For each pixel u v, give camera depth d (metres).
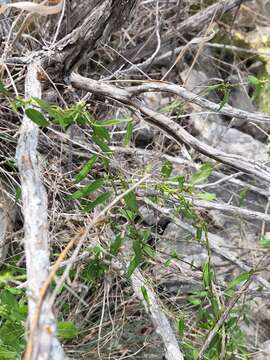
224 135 0.65
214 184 0.52
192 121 0.64
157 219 0.50
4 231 0.47
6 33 0.53
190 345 0.44
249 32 0.77
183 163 0.52
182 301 0.51
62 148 0.49
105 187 0.47
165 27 0.67
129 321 0.48
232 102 0.70
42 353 0.23
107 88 0.46
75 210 0.47
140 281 0.45
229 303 0.44
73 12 0.50
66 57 0.46
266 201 0.60
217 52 0.74
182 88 0.46
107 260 0.45
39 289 0.27
